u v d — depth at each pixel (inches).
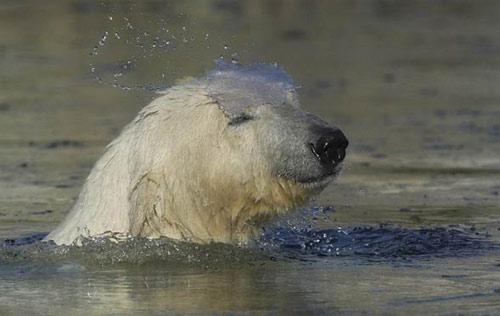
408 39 1462.8
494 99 1035.9
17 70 1210.6
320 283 379.2
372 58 1325.0
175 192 419.5
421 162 711.7
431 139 811.4
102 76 1092.5
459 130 854.5
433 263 417.4
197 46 516.4
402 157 733.9
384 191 608.7
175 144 418.6
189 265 408.8
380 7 1685.5
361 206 559.8
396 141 805.9
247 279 386.9
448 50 1386.6
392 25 1557.6
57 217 542.6
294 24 1498.5
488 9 1689.2
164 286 375.2
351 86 1130.0
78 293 366.0
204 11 1427.2
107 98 1049.5
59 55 1277.1
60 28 1400.1
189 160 418.3
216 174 418.3
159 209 419.8
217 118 418.3
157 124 423.5
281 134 410.9
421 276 391.5
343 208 553.6
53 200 592.1
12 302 353.7
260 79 434.0
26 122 911.7
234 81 430.3
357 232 480.1
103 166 431.8
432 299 352.5
